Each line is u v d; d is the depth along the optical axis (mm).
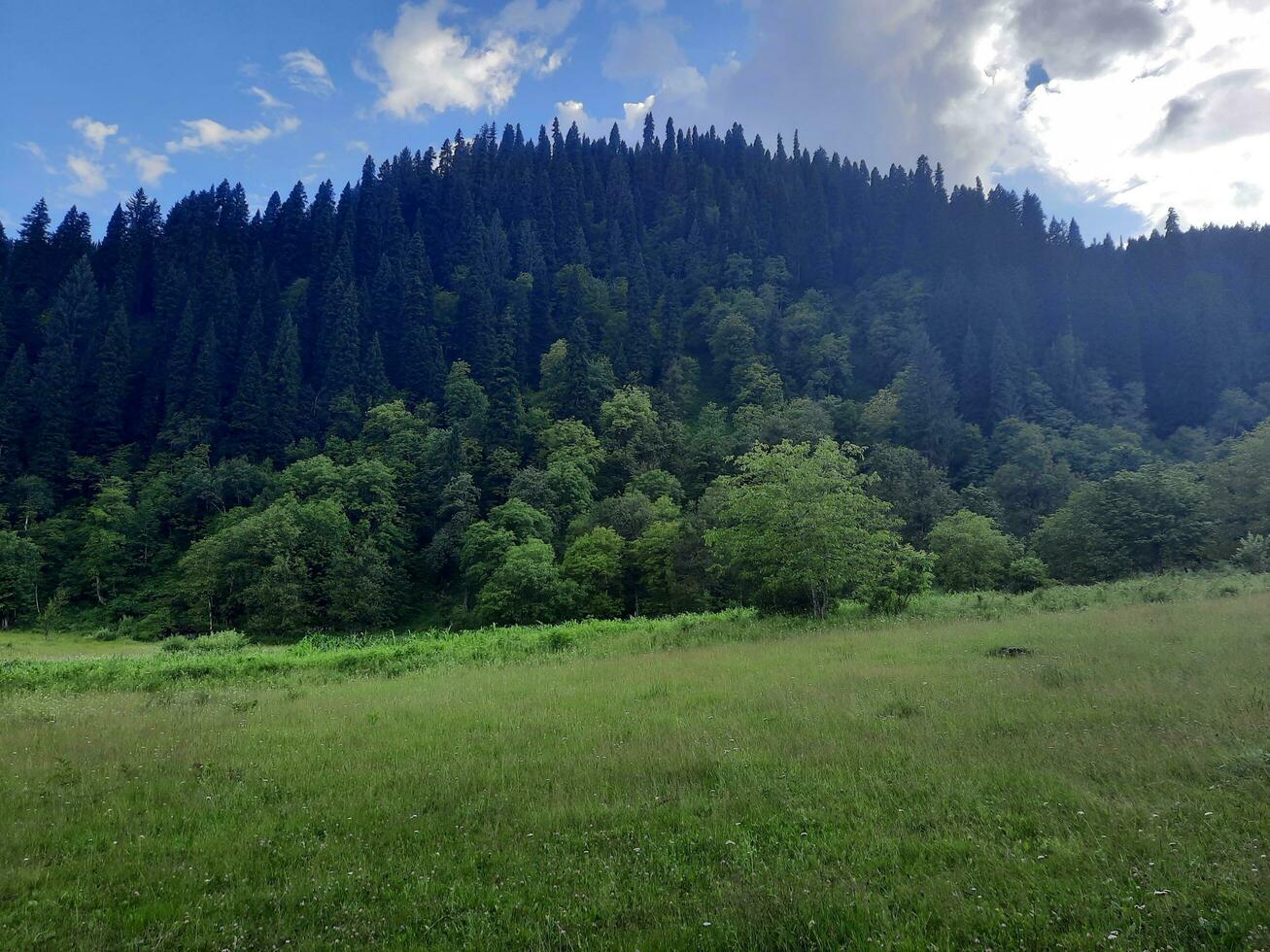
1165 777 6090
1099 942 3803
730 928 4141
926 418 86000
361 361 98438
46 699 15102
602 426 88875
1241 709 7957
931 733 7945
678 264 143750
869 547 26188
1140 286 119000
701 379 117312
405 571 66312
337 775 7750
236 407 85625
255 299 107125
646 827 5820
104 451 81250
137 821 6539
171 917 4699
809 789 6496
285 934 4434
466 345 109438
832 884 4668
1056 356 99812
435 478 74125
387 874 5270
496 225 137250
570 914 4461
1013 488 73500
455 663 19594
